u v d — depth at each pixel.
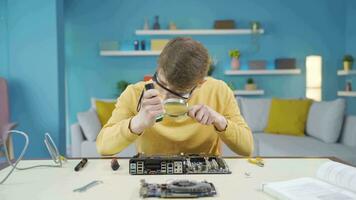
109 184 0.98
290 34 5.06
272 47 5.07
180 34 4.92
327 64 5.10
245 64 5.06
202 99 1.42
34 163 1.23
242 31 4.91
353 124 3.18
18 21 3.65
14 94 3.69
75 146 3.57
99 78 5.03
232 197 0.86
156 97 1.11
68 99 5.02
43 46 3.66
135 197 0.87
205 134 1.40
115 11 4.98
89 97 5.03
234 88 5.04
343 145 3.22
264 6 5.02
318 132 3.48
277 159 1.28
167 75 1.03
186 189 0.85
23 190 0.93
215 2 5.00
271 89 5.09
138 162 1.08
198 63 1.02
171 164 1.07
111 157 1.32
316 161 1.25
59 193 0.91
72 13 4.96
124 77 5.05
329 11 5.05
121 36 5.01
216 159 1.14
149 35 5.01
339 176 0.92
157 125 1.37
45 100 3.70
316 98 4.79
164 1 4.98
